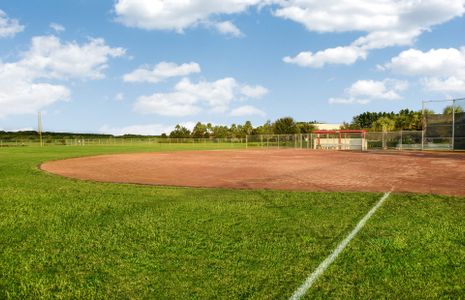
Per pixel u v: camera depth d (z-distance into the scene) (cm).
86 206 747
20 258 434
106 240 504
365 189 1002
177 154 3077
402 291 338
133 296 333
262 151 3759
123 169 1680
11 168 1680
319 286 349
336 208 708
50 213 680
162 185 1112
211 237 511
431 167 1683
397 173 1429
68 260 427
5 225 590
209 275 378
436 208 703
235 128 10375
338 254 435
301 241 488
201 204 759
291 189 1013
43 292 344
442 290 340
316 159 2362
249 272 384
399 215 641
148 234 530
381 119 7406
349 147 4406
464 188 1006
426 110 3509
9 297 334
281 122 6988
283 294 333
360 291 338
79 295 337
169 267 401
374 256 428
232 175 1407
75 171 1588
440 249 452
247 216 640
